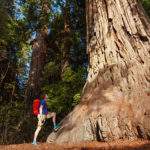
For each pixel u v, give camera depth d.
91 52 5.71
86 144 3.29
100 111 3.71
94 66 5.28
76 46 12.93
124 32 5.24
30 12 9.61
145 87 3.79
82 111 4.14
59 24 12.07
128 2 5.89
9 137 7.43
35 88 10.73
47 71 10.84
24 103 10.31
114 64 4.65
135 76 4.12
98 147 2.86
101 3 6.34
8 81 11.95
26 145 3.90
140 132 3.09
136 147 2.54
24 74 11.99
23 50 10.77
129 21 5.39
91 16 6.70
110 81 4.41
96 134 3.47
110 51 5.03
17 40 10.12
